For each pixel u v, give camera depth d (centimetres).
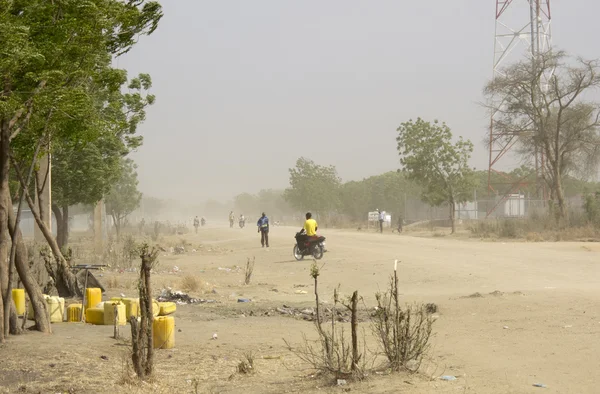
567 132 5138
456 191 5519
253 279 2270
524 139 5394
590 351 874
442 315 1265
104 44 1134
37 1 1037
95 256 2944
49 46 1030
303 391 746
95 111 1252
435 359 878
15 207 4619
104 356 916
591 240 3838
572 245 3306
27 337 1048
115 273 2377
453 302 1388
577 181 8331
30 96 1030
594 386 707
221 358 938
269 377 823
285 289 1947
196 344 1047
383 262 2541
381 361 873
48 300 1274
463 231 5534
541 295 1406
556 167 5069
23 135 1159
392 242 3988
